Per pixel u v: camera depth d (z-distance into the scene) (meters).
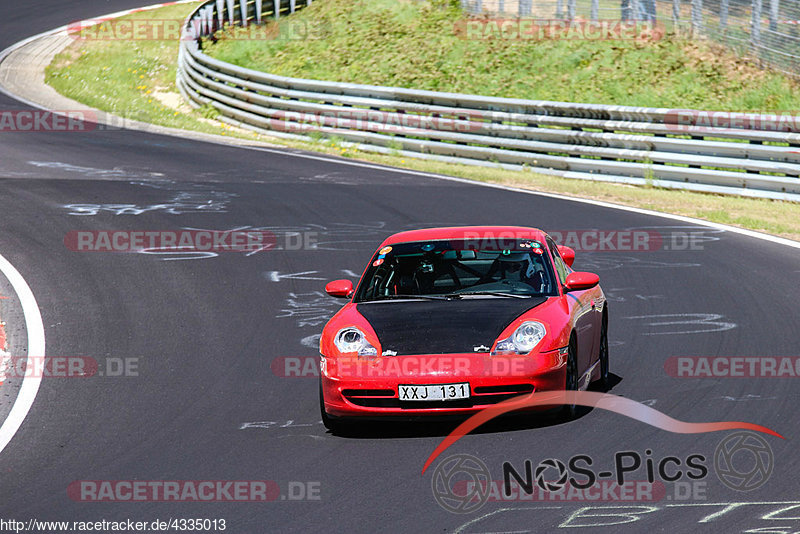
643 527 18.28
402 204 59.06
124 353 34.06
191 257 47.59
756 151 60.66
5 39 134.62
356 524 19.14
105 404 28.89
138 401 29.03
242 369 31.83
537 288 27.39
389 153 78.75
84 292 41.94
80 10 152.25
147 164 72.56
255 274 44.53
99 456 24.45
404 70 104.56
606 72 95.62
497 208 57.53
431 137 77.31
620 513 19.00
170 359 33.25
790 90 86.06
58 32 137.00
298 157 77.25
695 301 38.03
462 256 28.62
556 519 18.83
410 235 30.41
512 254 28.56
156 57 122.25
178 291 42.03
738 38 94.44
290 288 42.19
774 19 90.69
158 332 36.50
